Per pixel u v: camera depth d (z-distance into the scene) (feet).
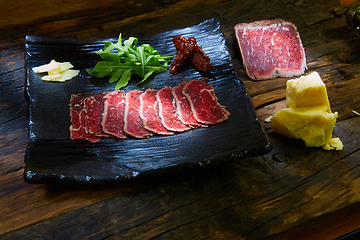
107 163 1.95
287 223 1.91
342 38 2.65
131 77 2.29
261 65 2.43
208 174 2.02
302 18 2.75
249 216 1.92
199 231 1.87
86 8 2.75
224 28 2.67
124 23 2.68
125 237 1.84
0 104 2.19
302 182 2.02
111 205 1.91
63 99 2.15
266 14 2.77
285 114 2.09
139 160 1.97
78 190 1.94
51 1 2.69
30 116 2.04
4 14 2.62
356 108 2.30
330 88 2.39
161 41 2.47
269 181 2.02
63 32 2.59
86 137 2.02
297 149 2.12
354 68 2.49
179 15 2.73
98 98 2.16
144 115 2.11
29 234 1.83
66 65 2.25
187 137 2.05
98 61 2.32
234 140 2.03
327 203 1.97
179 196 1.95
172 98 2.19
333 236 2.02
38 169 1.87
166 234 1.86
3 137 2.08
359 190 2.01
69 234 1.83
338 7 2.81
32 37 2.30
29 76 2.18
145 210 1.91
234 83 2.27
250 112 2.14
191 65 2.36
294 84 2.08
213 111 2.14
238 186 1.99
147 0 2.81
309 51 2.57
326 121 2.05
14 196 1.91
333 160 2.09
